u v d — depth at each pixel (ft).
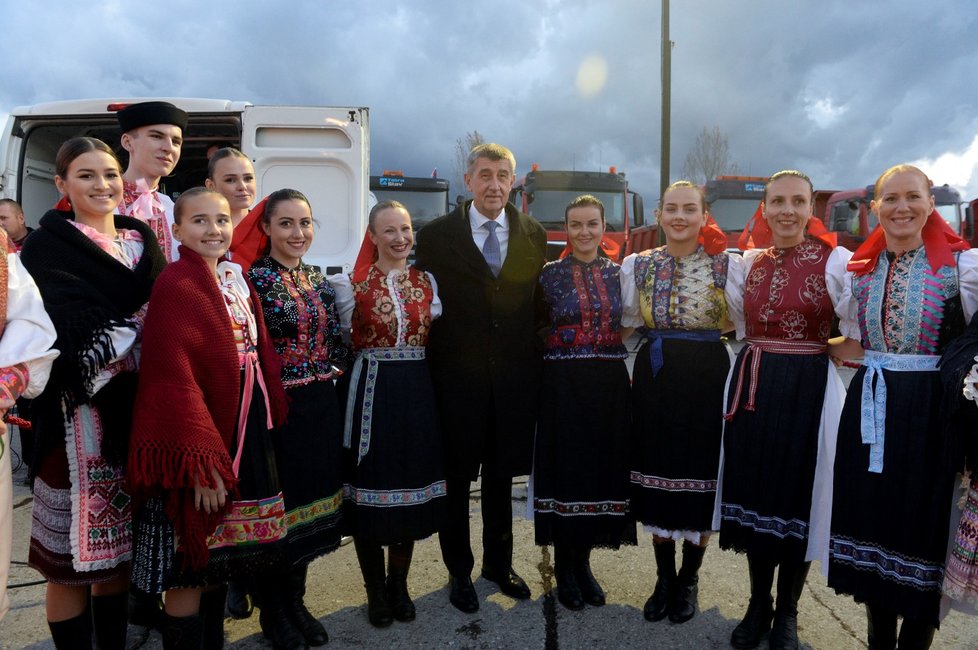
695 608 8.82
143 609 8.39
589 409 8.85
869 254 7.46
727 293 8.55
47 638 8.13
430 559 10.42
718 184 40.19
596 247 9.29
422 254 9.25
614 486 8.94
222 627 7.22
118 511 6.47
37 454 6.30
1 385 5.33
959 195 37.93
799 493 7.74
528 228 9.46
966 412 6.28
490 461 9.11
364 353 8.39
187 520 6.24
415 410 8.20
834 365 8.45
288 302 7.61
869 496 7.00
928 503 6.67
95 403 6.32
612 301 8.98
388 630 8.34
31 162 17.81
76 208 6.70
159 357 6.18
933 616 6.68
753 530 7.90
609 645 8.00
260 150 15.81
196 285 6.47
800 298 7.82
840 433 7.35
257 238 8.01
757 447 7.89
